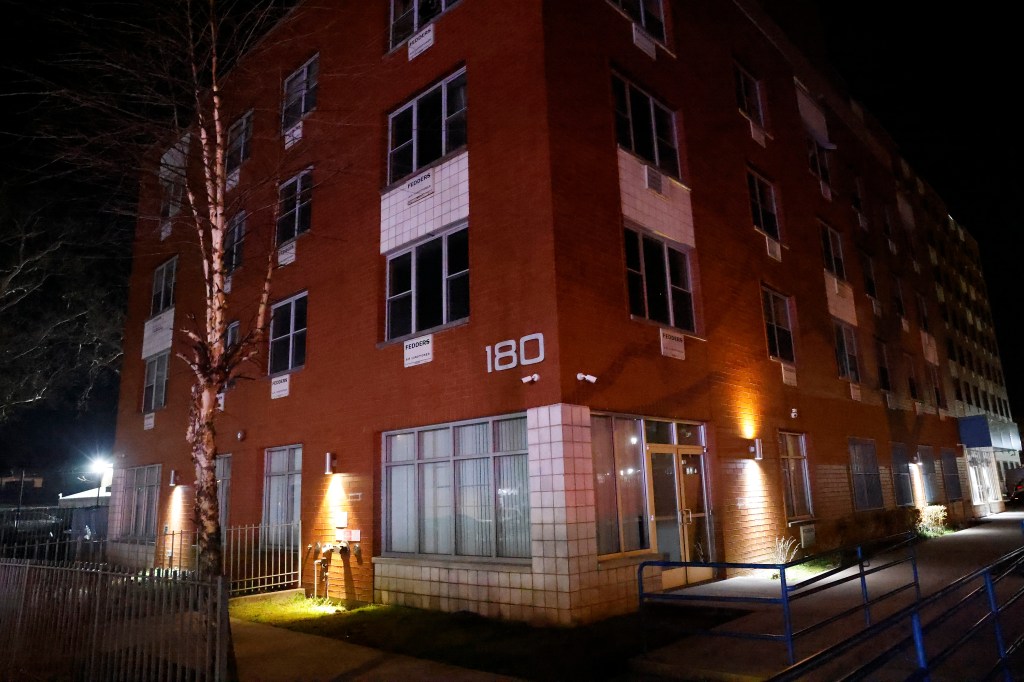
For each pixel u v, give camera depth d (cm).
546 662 757
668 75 1390
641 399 1107
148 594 659
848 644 353
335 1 1537
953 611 454
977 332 4141
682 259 1327
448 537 1109
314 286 1438
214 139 988
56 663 762
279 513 1440
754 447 1373
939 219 3584
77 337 2850
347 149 1428
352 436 1279
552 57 1103
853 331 2038
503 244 1081
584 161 1112
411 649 841
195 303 1819
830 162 2158
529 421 995
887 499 1986
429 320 1201
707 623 892
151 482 1909
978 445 2780
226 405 1623
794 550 1413
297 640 912
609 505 1034
